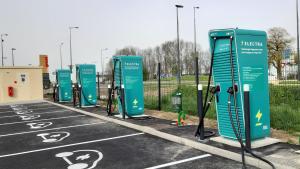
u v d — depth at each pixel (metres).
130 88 11.58
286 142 6.92
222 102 7.07
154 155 6.84
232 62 6.57
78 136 9.28
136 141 8.27
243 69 6.57
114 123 11.34
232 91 6.58
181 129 9.00
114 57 11.91
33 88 23.95
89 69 16.61
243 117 6.54
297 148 6.41
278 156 5.89
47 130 10.59
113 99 13.02
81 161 6.63
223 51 6.84
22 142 8.79
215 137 7.42
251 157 5.89
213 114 10.98
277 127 8.62
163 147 7.49
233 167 5.78
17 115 15.41
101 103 18.25
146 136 8.84
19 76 23.50
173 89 18.89
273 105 11.30
